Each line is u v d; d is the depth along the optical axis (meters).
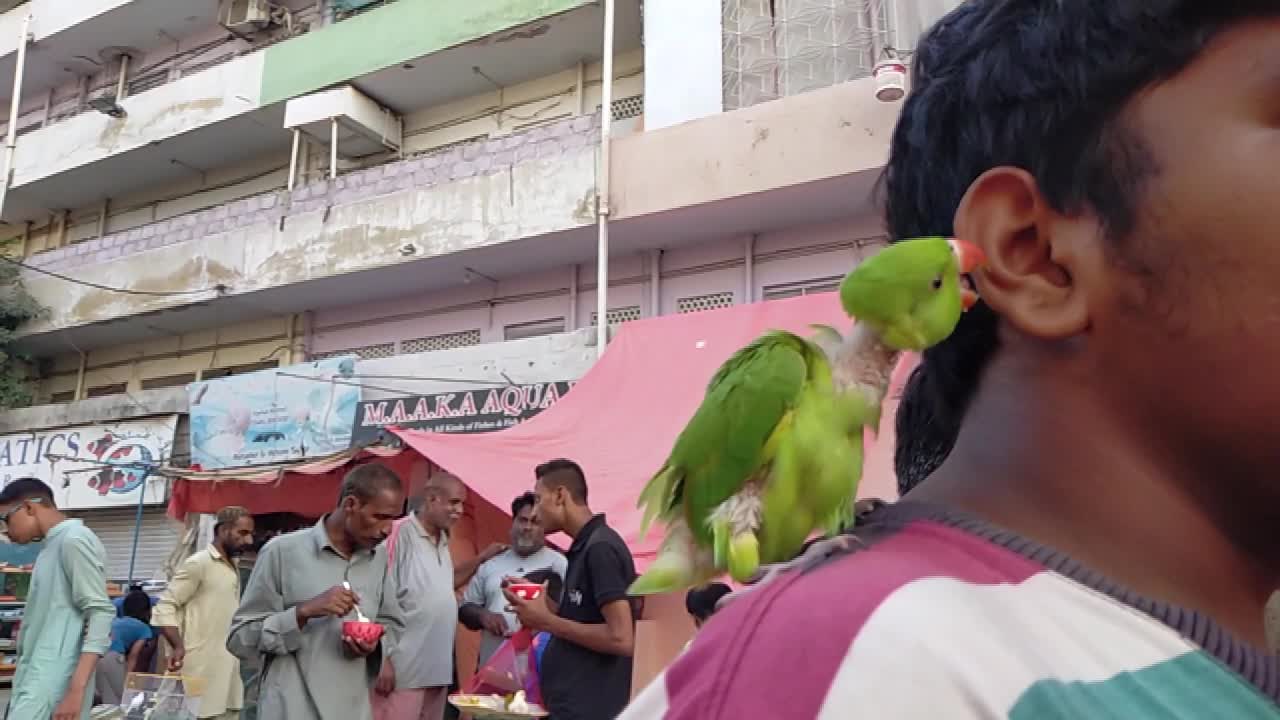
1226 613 0.81
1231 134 0.75
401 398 10.02
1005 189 0.88
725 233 9.93
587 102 11.95
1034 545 0.78
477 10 11.66
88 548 4.39
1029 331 0.85
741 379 1.41
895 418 1.21
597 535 3.54
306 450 10.66
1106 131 0.81
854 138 8.58
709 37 9.72
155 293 12.91
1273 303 0.72
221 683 5.41
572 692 3.33
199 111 13.57
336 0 13.66
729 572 1.36
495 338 11.42
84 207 16.36
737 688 0.67
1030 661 0.66
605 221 9.63
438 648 4.55
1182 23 0.79
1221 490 0.79
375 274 11.41
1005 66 0.91
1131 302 0.79
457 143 12.78
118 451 12.33
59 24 15.35
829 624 0.67
